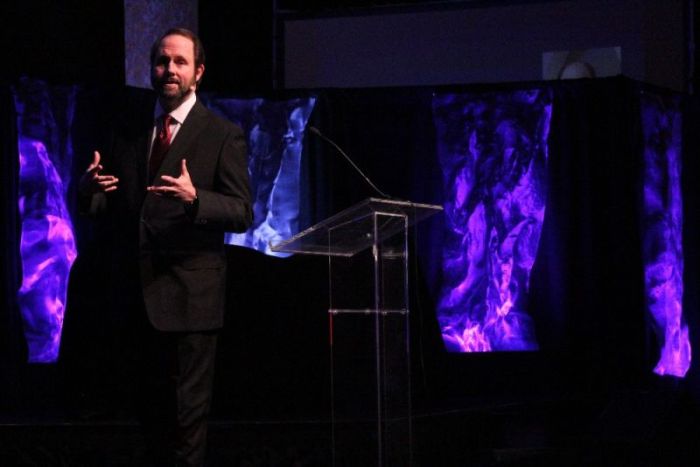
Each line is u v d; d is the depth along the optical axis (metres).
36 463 4.04
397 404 3.15
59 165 5.81
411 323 4.88
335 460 3.24
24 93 5.70
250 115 6.43
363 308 3.19
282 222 6.42
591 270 6.14
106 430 4.04
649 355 6.22
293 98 6.36
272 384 4.59
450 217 6.40
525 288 6.33
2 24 5.98
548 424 5.14
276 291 4.65
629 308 6.01
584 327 6.16
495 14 7.79
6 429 4.06
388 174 6.44
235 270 4.62
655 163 6.36
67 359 4.49
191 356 3.18
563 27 7.70
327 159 6.34
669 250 6.39
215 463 4.09
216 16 7.34
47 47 6.17
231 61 7.36
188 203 3.01
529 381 6.22
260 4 7.47
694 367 6.37
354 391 3.22
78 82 5.85
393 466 3.12
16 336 5.52
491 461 4.50
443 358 5.09
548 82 6.23
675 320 6.38
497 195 6.38
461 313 6.35
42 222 5.73
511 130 6.37
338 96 6.36
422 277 5.08
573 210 6.25
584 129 6.21
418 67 7.98
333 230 3.14
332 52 7.95
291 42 7.80
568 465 4.58
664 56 7.26
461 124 6.41
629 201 6.09
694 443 5.09
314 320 4.66
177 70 3.27
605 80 6.16
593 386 6.01
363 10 7.71
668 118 6.42
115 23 6.46
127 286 3.27
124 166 3.34
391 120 6.45
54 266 5.76
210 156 3.28
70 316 4.53
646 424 5.00
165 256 3.18
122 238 3.28
